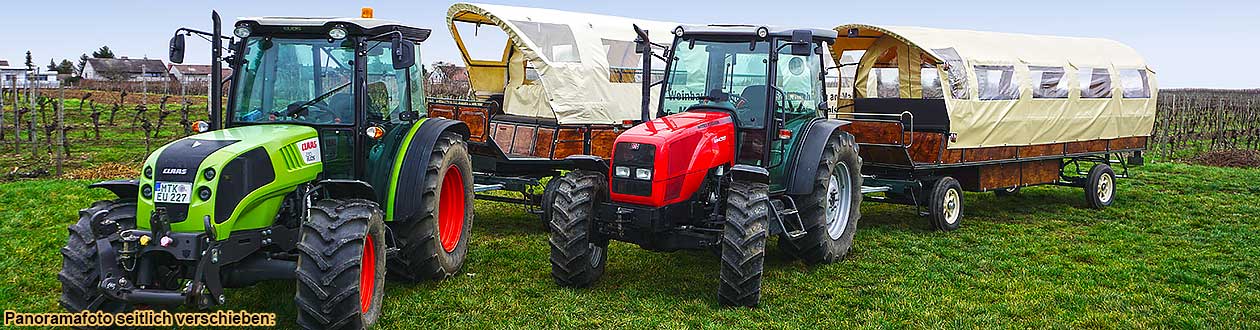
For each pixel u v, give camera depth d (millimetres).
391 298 6270
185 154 4902
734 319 5988
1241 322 6078
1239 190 12922
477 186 8648
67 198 10430
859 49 10680
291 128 5758
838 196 7898
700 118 6719
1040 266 7773
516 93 12086
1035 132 10320
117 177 13289
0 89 17500
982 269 7660
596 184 6664
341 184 5543
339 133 6027
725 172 6781
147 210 4766
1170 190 13031
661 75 12172
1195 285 7152
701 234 6379
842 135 7746
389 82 6582
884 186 9266
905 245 8609
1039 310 6344
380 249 5621
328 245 5016
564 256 6504
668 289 6742
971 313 6242
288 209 5539
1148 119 12195
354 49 6035
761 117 6961
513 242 8516
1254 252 8383
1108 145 11578
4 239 8094
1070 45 11320
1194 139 22531
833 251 7504
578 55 11016
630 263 7543
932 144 9336
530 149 10062
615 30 12016
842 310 6281
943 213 9391
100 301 4934
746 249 6055
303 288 4938
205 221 4715
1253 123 27828
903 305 6391
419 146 6359
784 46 6742
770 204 6398
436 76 24469
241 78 6086
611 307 6242
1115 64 11617
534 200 9602
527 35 10602
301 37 6094
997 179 10297
